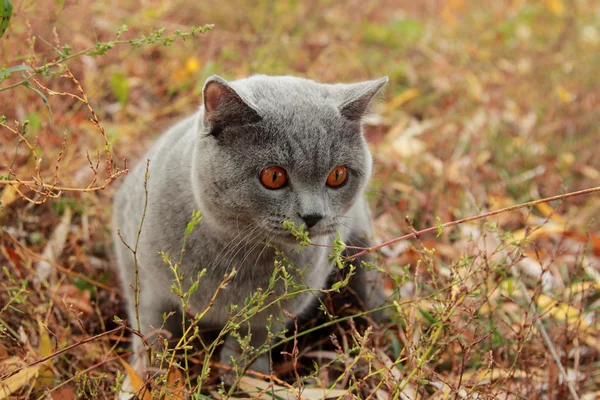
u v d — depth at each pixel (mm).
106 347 652
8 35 688
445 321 570
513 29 1341
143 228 611
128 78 925
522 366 648
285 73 999
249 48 1023
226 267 596
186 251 592
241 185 563
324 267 646
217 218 579
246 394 629
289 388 582
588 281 744
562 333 664
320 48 1145
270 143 560
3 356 613
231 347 667
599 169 969
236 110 555
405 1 1454
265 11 1154
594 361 700
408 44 1238
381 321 720
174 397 549
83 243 760
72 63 857
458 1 1455
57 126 800
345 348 632
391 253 801
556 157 965
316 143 564
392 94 1094
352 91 599
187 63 969
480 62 1230
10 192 706
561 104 1074
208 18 1123
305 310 691
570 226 854
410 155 940
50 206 747
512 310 729
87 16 904
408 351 600
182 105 929
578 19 1430
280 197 566
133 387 581
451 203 861
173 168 608
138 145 859
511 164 943
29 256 687
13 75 763
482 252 634
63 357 633
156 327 643
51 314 658
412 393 632
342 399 588
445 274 734
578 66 1195
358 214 687
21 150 762
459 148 967
